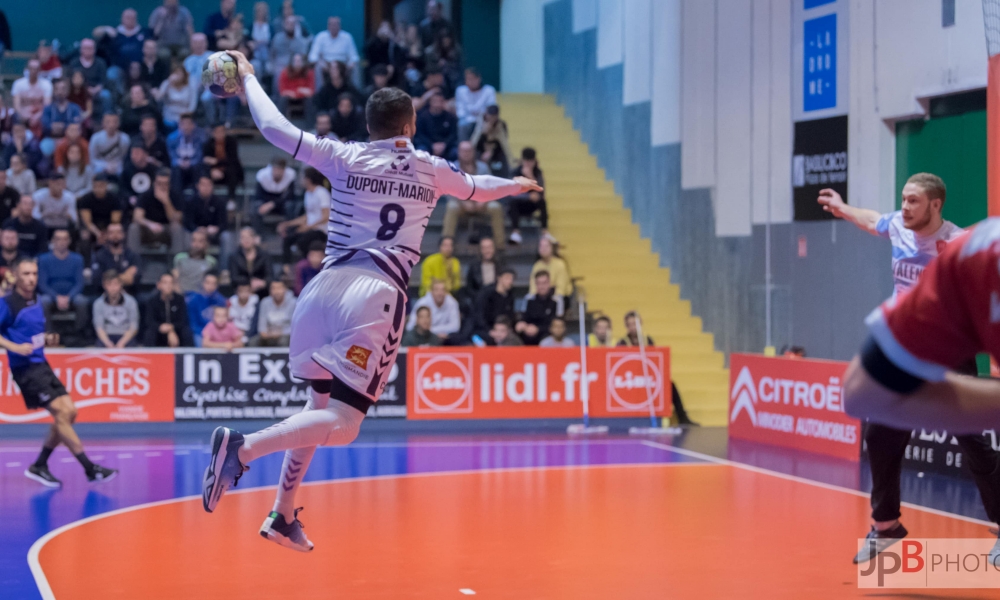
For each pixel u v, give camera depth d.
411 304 15.24
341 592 5.14
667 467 9.71
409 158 4.14
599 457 10.45
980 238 1.56
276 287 13.20
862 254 12.51
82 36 19.72
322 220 14.71
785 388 11.39
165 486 8.55
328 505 7.63
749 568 5.68
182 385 12.84
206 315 13.54
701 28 15.56
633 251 17.11
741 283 14.79
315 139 4.11
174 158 15.82
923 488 8.57
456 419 13.20
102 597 5.04
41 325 8.61
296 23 17.73
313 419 3.88
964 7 10.90
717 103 15.26
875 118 12.29
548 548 6.19
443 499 7.90
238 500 7.82
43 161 15.45
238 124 17.09
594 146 19.12
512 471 9.44
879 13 12.17
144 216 14.60
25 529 6.75
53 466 9.73
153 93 16.91
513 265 15.96
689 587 5.25
